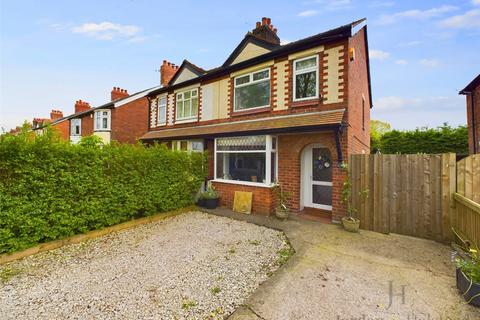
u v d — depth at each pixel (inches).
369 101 520.4
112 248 194.5
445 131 550.0
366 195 235.0
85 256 178.5
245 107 376.5
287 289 131.4
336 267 156.9
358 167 241.8
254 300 121.7
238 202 320.5
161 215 287.6
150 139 509.4
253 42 390.9
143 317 108.6
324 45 283.3
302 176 310.2
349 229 229.5
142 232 236.2
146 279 143.8
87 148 219.0
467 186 187.2
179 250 189.6
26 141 177.6
